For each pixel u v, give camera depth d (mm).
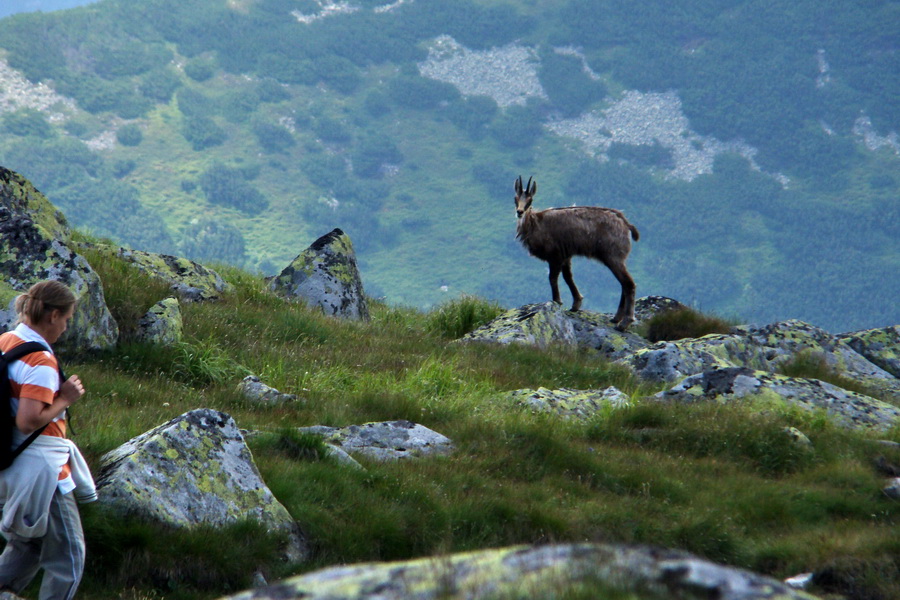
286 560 19078
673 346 50688
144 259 50156
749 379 41250
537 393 39469
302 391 35688
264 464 22562
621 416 36812
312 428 29531
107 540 17203
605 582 5348
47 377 13305
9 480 13352
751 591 5273
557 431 33625
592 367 50312
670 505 27438
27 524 13430
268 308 50781
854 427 38562
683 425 35562
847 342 59906
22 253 33219
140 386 30812
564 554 5906
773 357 54219
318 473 22828
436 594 5414
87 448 20781
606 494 27797
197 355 36312
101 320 34531
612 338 59188
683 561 5711
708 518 25266
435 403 36156
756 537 25172
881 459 33281
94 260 43188
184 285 48625
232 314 45531
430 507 22859
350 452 26531
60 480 13750
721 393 40844
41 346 13492
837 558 21688
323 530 20297
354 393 35812
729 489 29297
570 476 29125
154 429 20594
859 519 26938
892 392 50938
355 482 23109
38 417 13102
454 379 40844
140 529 17500
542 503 25016
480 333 57250
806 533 24562
